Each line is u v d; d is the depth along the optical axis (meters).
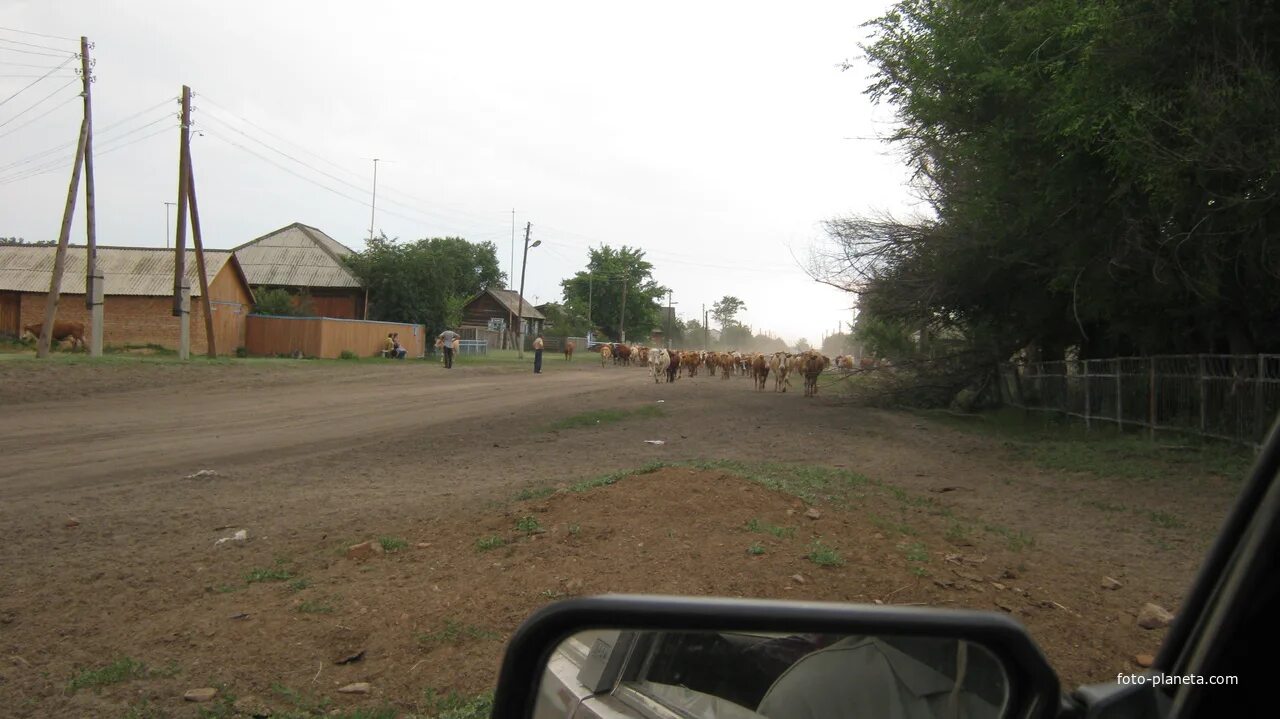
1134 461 13.02
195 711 4.54
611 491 8.14
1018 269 18.45
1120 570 7.07
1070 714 2.05
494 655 5.18
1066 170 13.37
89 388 20.39
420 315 48.97
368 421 16.95
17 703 4.56
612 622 2.25
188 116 27.78
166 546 7.51
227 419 16.78
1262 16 11.02
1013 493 10.66
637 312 96.00
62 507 8.95
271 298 42.69
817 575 6.18
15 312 37.16
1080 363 19.09
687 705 2.55
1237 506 2.02
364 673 5.04
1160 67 11.68
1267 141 10.59
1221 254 12.77
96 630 5.59
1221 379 13.78
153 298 36.59
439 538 7.34
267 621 5.69
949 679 2.22
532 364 47.84
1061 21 12.84
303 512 8.77
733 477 8.70
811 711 2.38
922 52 15.31
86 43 25.25
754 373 30.39
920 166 18.80
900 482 11.12
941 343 22.95
